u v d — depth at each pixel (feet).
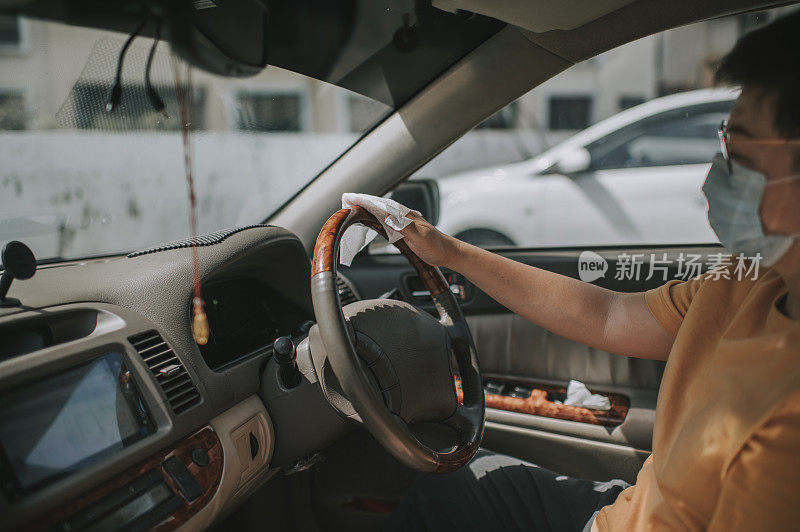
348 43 4.42
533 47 4.19
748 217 2.12
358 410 2.69
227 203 11.51
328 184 5.00
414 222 3.34
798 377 1.89
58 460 2.70
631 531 2.72
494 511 3.37
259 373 3.77
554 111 9.80
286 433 3.78
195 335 3.47
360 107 5.02
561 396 5.15
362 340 3.28
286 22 4.17
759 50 1.95
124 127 3.65
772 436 1.88
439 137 4.69
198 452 3.21
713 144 9.07
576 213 10.56
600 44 3.99
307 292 4.81
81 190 11.71
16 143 11.66
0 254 3.19
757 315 2.32
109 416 2.96
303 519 4.82
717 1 3.47
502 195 10.92
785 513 1.85
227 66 3.49
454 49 4.39
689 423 2.34
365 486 4.61
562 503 3.35
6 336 3.09
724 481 2.03
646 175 9.66
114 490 2.83
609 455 4.69
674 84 7.51
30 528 2.52
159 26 3.26
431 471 2.89
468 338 3.90
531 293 3.43
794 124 1.89
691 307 2.69
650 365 4.92
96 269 3.81
